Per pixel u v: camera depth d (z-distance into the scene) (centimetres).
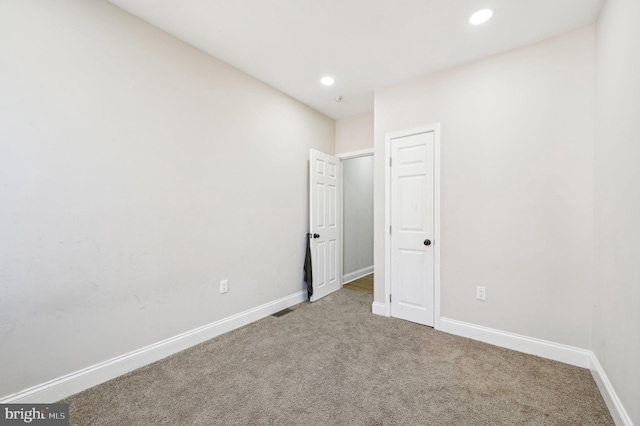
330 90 313
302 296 348
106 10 182
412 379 184
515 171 226
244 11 191
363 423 145
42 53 158
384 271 300
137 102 198
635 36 132
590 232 198
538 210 217
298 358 211
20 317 152
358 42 225
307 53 242
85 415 151
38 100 157
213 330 247
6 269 147
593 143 197
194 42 227
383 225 302
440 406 158
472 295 245
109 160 184
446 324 258
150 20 201
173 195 219
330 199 387
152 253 206
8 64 147
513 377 187
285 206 325
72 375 169
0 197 146
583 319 200
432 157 268
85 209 174
